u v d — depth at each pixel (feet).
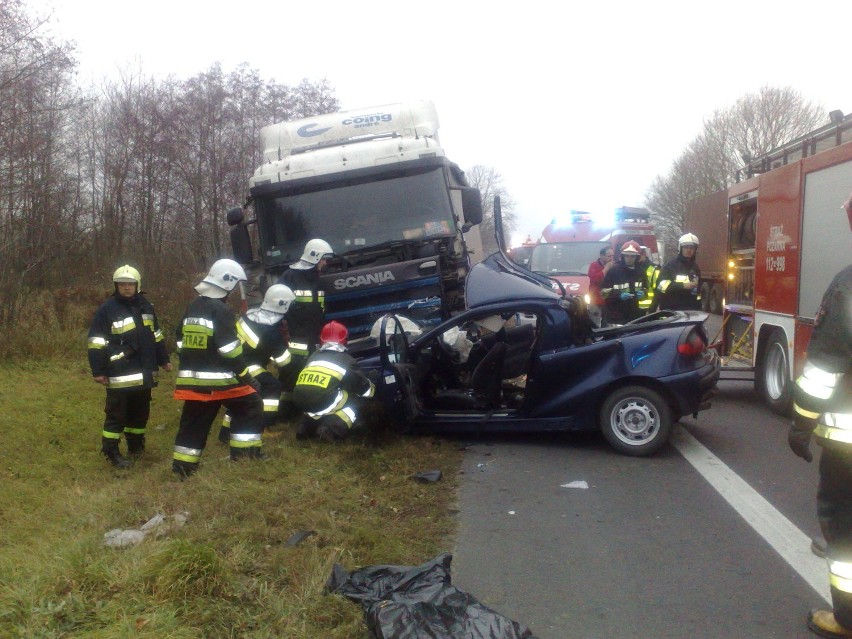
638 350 23.57
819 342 11.52
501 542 16.94
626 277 37.55
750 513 18.60
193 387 20.79
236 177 77.82
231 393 21.04
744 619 13.42
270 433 25.35
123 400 23.39
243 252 32.78
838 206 24.53
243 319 25.32
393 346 25.59
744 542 16.83
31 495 20.04
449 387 27.63
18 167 43.32
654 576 15.17
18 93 45.11
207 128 79.05
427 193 32.12
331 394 23.50
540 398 24.40
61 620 12.05
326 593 13.37
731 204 36.09
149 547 14.33
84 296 47.52
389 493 19.77
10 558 14.69
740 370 31.65
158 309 46.16
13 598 12.42
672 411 23.80
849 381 11.55
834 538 11.96
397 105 36.19
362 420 25.52
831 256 24.99
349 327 30.45
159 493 18.75
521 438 25.79
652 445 23.39
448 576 13.61
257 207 32.71
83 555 14.07
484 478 21.57
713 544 16.72
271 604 12.87
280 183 32.24
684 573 15.29
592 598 14.29
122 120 78.84
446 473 21.84
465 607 12.28
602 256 45.96
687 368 23.32
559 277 49.88
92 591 12.96
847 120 24.88
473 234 41.78
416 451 23.63
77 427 27.17
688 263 36.11
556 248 55.16
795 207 27.71
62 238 50.19
